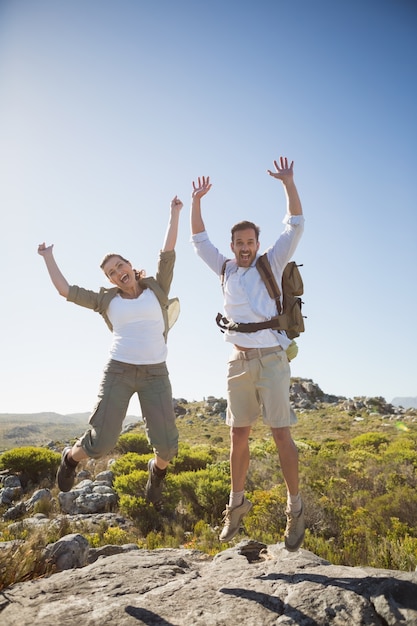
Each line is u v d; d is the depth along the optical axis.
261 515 10.57
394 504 10.70
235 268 3.27
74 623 2.32
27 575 3.43
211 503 12.50
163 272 3.74
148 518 11.84
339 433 40.34
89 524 11.40
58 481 3.49
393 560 7.64
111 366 3.40
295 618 2.31
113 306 3.49
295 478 2.95
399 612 2.27
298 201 3.24
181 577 2.94
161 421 3.39
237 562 3.26
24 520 11.74
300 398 57.78
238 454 3.12
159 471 3.62
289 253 3.15
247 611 2.41
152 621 2.32
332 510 10.50
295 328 3.11
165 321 3.70
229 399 3.18
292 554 3.43
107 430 3.29
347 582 2.61
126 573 3.05
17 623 2.35
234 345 3.19
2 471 19.16
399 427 39.97
